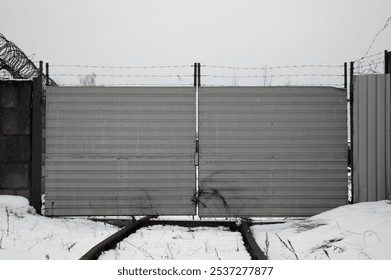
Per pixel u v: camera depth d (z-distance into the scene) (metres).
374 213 8.77
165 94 10.77
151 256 6.73
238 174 10.73
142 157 10.77
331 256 6.37
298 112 10.74
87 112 10.80
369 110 10.58
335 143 10.71
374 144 10.53
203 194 10.70
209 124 10.74
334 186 10.70
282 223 10.52
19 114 10.97
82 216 10.89
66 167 10.77
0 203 10.26
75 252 7.12
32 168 10.88
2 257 6.14
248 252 7.20
